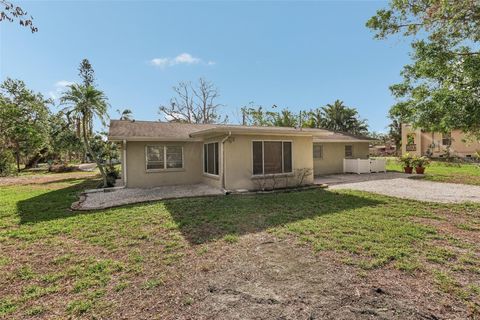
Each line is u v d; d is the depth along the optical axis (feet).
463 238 13.97
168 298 8.80
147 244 14.01
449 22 18.44
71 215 20.44
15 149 70.54
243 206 22.52
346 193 28.32
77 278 10.39
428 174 46.01
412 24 21.63
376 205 22.22
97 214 20.56
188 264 11.39
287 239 14.26
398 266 10.66
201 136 34.53
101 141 55.21
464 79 19.01
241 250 12.86
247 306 8.21
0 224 18.12
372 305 8.07
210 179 35.04
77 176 55.21
